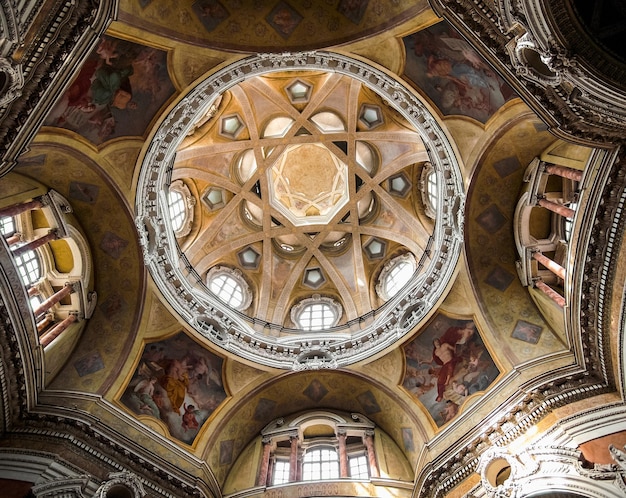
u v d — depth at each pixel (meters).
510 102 18.06
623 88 12.35
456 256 21.44
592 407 16.77
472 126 19.55
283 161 30.70
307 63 19.91
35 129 14.77
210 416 22.39
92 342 20.86
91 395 19.59
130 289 21.56
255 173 29.11
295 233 30.05
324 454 23.08
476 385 20.80
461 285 21.53
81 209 20.72
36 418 17.89
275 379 23.59
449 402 21.25
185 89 19.81
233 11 18.86
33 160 18.38
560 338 19.62
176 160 25.52
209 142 27.03
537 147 19.38
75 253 20.69
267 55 19.50
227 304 26.44
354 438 23.48
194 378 22.50
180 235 27.22
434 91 19.47
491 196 20.56
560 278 19.73
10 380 17.30
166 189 22.94
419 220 27.95
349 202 29.69
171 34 18.19
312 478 21.97
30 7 11.70
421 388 22.17
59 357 19.92
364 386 23.61
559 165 18.72
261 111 27.69
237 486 21.69
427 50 18.42
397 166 28.11
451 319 21.83
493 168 19.98
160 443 20.11
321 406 24.58
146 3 17.20
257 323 27.20
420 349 22.56
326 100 27.56
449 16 14.84
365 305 27.94
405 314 23.20
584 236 16.50
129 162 20.31
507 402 18.42
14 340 17.16
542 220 20.69
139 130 19.94
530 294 20.72
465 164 20.11
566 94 13.45
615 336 16.28
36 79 13.66
